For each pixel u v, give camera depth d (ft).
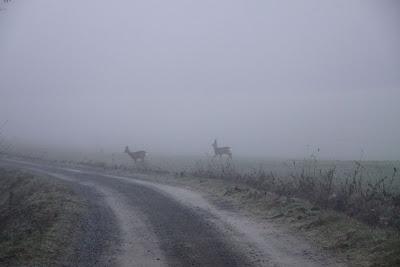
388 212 48.06
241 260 38.83
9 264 37.60
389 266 34.78
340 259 38.24
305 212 52.08
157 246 42.80
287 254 40.14
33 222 50.75
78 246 42.65
